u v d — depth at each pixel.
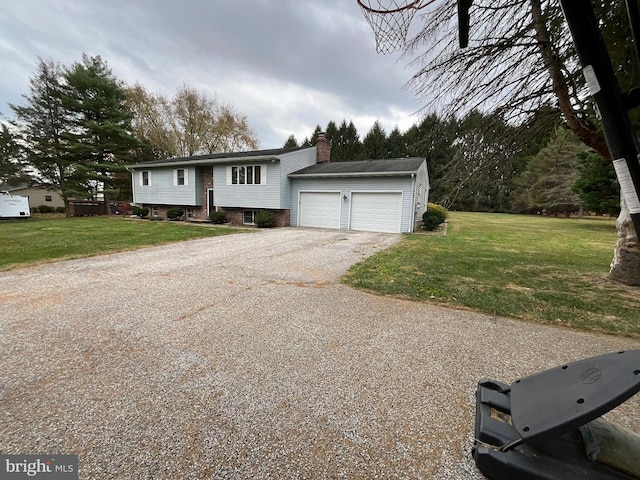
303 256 6.45
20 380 1.96
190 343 2.51
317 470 1.32
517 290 4.05
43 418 1.61
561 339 2.64
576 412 1.11
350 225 12.45
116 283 4.32
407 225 11.41
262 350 2.40
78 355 2.30
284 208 13.27
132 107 22.89
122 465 1.33
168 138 24.38
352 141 32.69
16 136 17.70
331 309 3.36
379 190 11.76
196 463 1.34
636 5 0.92
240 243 8.28
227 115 25.81
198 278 4.63
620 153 0.95
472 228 13.84
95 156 19.09
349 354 2.35
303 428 1.57
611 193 13.72
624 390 1.05
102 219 16.03
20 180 18.14
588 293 3.93
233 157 14.02
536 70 3.13
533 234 11.70
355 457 1.39
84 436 1.49
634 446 1.21
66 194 18.62
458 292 3.94
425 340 2.61
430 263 5.72
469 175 3.66
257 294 3.87
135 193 17.88
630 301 3.61
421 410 1.71
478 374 2.09
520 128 3.48
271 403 1.76
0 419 1.60
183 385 1.92
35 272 4.95
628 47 2.41
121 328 2.80
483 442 1.34
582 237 10.82
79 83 17.47
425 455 1.40
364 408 1.72
